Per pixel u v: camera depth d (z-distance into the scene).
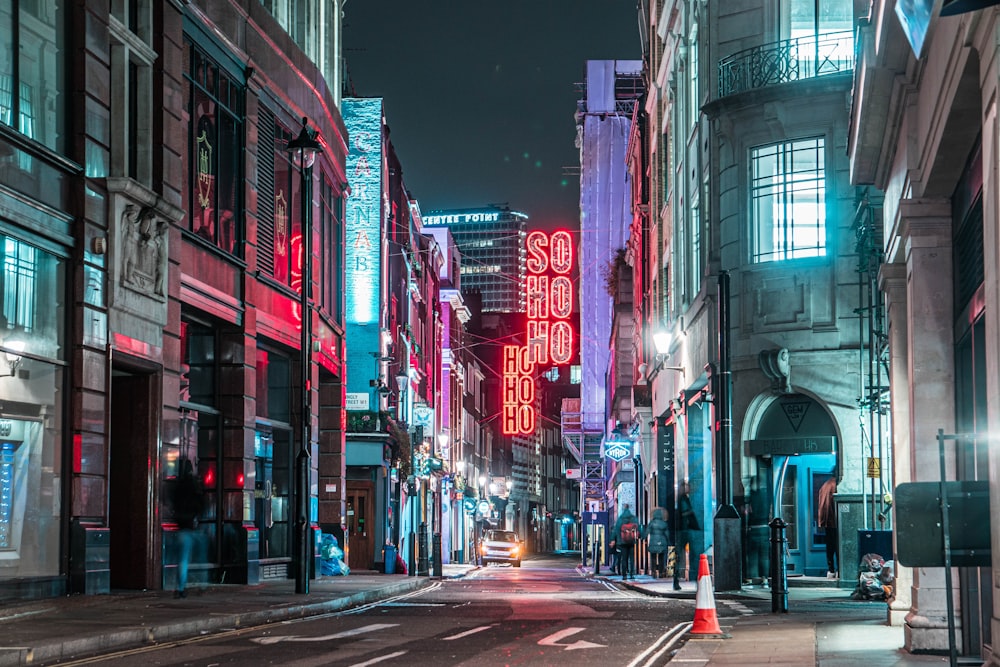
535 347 78.56
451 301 79.31
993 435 7.94
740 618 17.66
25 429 18.39
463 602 22.77
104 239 20.44
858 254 27.69
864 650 12.20
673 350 41.47
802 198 29.53
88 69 20.12
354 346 47.56
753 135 30.19
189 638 14.84
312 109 33.41
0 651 11.64
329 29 38.16
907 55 11.52
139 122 22.27
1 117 17.94
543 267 79.06
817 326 28.83
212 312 25.41
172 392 23.12
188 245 24.41
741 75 31.06
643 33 53.19
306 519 23.27
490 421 111.94
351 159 48.19
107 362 20.48
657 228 46.78
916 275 11.98
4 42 18.08
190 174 24.72
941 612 11.82
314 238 33.75
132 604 18.86
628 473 58.50
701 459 36.97
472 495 93.38
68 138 19.95
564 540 162.38
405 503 53.69
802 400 29.25
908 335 12.37
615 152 77.75
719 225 31.59
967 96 9.25
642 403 48.66
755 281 29.78
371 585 27.41
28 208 18.33
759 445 29.30
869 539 22.38
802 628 15.01
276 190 30.52
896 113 12.57
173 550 23.22
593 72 77.88
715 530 25.03
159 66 22.70
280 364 31.64
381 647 13.45
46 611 16.92
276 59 30.00
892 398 14.80
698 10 34.12
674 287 41.81
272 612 18.11
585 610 20.08
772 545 18.64
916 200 11.98
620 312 63.09
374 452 44.56
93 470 19.98
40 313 18.88
